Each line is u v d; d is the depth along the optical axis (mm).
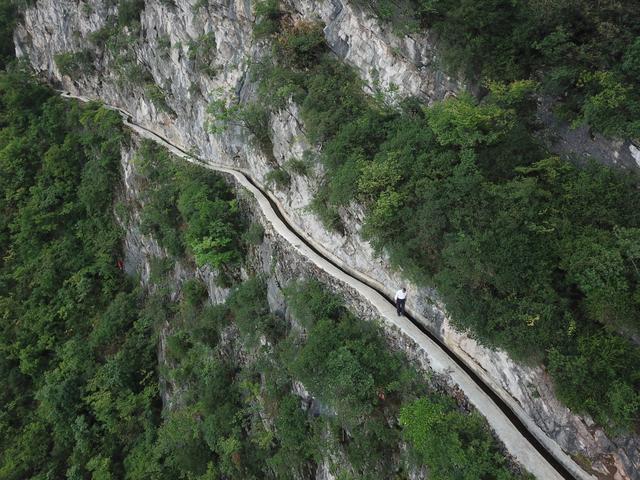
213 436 20875
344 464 15578
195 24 28266
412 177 15281
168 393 25719
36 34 47156
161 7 30766
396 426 14359
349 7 19688
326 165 18641
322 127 18641
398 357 15188
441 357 14234
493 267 12625
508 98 14016
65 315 31000
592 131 13258
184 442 22406
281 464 18172
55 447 26344
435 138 15367
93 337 29094
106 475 23906
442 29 16141
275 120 22781
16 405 28891
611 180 12680
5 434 27609
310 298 18172
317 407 16906
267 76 22531
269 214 22484
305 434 17234
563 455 11914
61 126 38906
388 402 14742
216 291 24172
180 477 22578
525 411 12742
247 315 20812
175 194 26953
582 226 12523
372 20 18828
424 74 17484
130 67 35562
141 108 36594
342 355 15062
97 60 40562
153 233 28156
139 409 26422
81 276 32250
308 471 17453
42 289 32156
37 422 27328
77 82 44688
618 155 12828
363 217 17531
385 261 17391
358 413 14523
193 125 31172
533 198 12891
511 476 11406
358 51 19828
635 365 10859
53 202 34844
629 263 11430
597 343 11273
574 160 13758
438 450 12109
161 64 32406
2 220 35750
